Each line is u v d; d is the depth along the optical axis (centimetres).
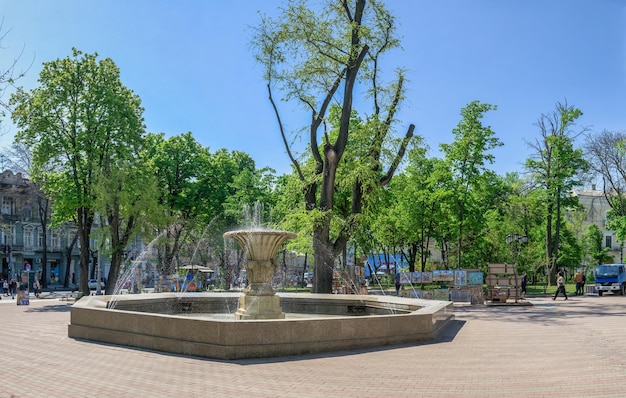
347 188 2903
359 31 2473
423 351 1120
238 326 1011
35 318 2003
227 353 1001
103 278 6175
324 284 2405
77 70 3366
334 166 2433
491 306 2747
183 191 4672
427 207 4209
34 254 6103
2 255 5728
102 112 3394
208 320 1034
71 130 3359
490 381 823
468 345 1223
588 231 6838
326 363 969
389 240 4616
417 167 4259
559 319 1983
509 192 4841
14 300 3531
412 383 805
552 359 1038
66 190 3391
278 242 1472
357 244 4081
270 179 5309
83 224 3547
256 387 773
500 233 4516
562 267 5606
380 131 2642
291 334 1055
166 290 3634
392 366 943
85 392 743
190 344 1055
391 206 4244
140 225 3462
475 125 3744
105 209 3322
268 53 2553
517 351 1141
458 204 3812
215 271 4781
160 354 1070
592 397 720
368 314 1842
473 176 3772
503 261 4600
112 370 904
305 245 2973
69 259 6012
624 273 3984
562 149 4488
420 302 1689
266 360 995
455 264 4738
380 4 2561
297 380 822
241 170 5662
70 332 1349
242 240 1482
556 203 4653
